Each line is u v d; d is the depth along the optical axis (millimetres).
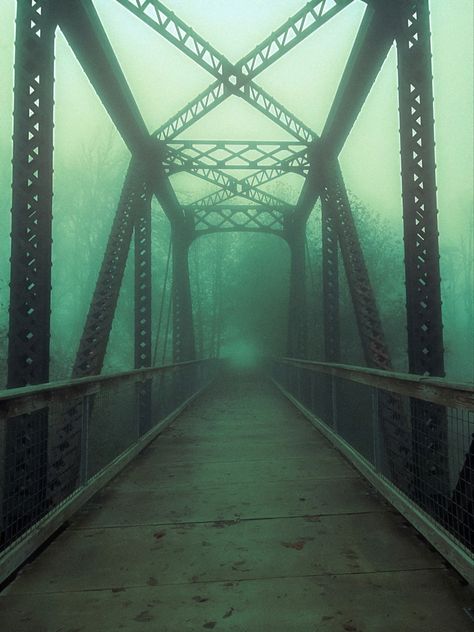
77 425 5879
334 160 13156
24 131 6055
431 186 6320
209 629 2311
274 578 2855
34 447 5020
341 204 12500
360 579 2822
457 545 2879
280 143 13102
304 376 11398
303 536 3551
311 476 5379
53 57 6410
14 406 3162
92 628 2338
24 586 2805
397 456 5543
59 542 3500
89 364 9180
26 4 6254
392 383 4242
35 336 5797
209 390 17297
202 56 9961
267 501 4453
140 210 12297
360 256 10984
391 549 3271
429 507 3736
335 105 11375
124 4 8773
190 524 3859
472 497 3193
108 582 2844
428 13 6633
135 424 6820
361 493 4680
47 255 5969
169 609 2514
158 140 12445
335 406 7332
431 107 6426
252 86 11734
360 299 10641
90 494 4531
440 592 2648
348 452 6125
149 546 3402
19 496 4043
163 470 5730
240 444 7332
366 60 9359
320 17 9156
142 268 12820
